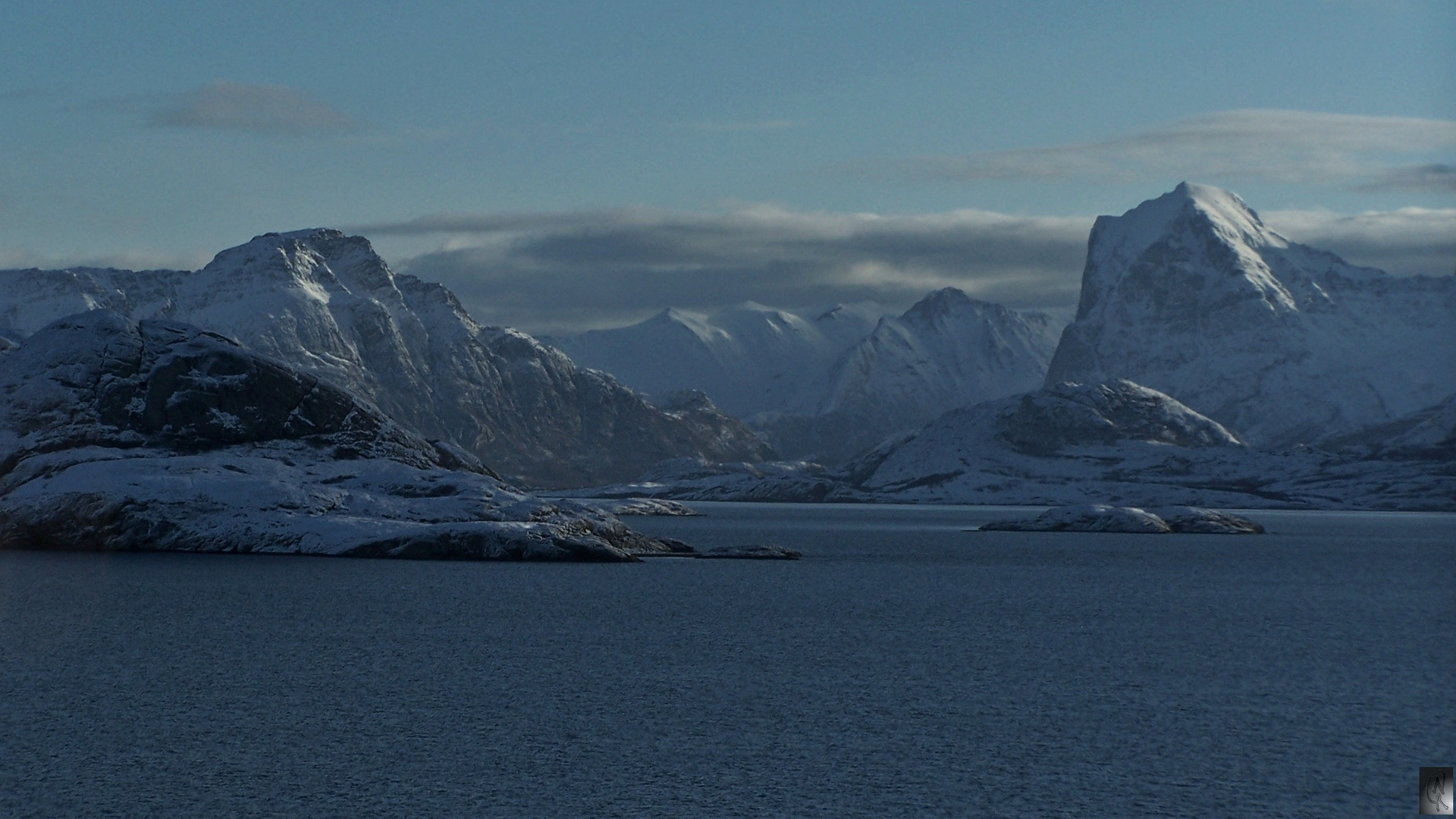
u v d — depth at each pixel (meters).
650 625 112.00
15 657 91.44
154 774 62.31
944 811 58.69
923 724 74.00
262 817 56.78
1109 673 91.25
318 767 63.66
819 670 90.62
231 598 125.25
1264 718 76.75
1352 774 64.94
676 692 82.06
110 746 67.00
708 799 59.75
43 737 68.69
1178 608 134.62
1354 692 84.88
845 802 59.56
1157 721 75.62
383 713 74.94
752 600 133.88
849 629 112.06
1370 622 123.38
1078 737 71.50
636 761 65.50
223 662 90.38
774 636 106.19
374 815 57.06
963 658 96.56
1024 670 91.62
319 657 93.00
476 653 95.69
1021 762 66.31
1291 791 62.06
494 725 72.38
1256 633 113.94
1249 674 91.44
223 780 61.47
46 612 113.75
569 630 107.88
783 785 61.84
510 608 122.12
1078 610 130.38
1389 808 59.75
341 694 80.00
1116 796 61.00
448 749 67.12
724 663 92.88
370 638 102.00
